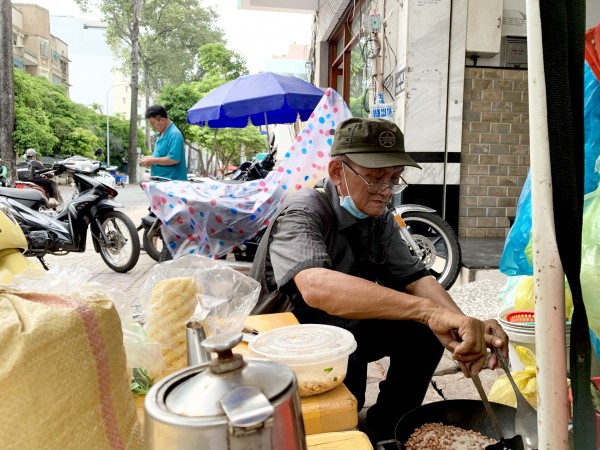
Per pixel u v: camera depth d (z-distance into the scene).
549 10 0.72
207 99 7.16
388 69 6.12
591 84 1.58
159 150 5.96
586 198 1.54
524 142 5.83
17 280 1.22
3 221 1.75
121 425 0.84
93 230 5.68
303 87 6.78
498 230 5.91
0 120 13.88
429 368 2.01
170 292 1.26
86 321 0.80
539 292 0.78
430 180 5.73
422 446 1.35
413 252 4.04
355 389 1.84
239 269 4.26
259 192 3.97
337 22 9.87
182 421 0.52
